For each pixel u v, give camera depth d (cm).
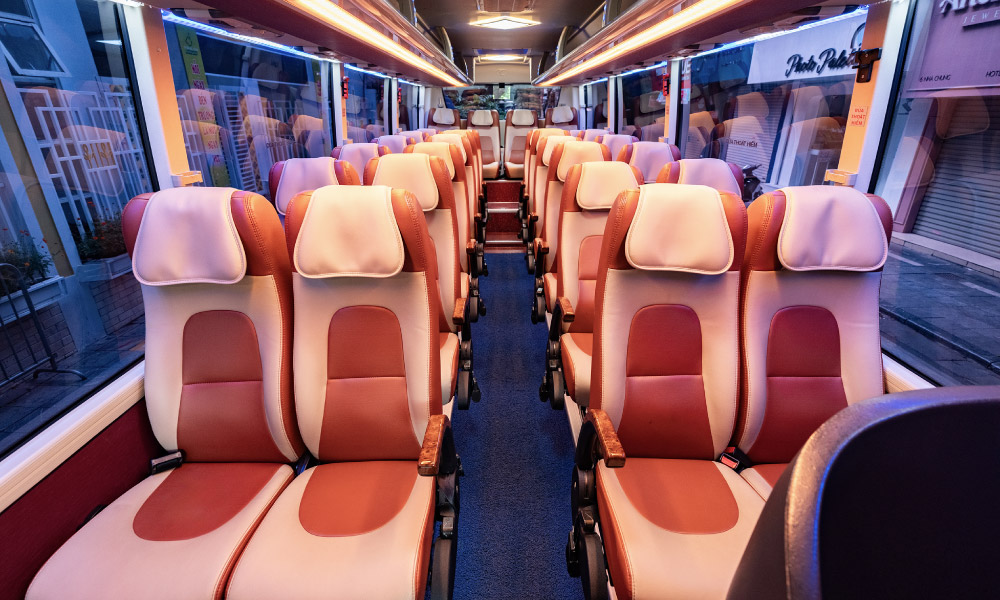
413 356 155
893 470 22
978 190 315
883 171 239
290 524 135
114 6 211
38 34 445
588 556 137
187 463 164
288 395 158
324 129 612
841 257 145
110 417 155
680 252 146
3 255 420
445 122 1028
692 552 125
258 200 149
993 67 201
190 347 157
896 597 22
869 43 228
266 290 153
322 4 246
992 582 23
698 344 158
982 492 22
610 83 823
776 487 24
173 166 238
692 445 161
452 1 633
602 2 633
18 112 438
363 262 145
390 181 247
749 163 733
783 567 20
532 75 1177
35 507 131
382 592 117
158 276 144
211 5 216
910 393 23
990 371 192
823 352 156
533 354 357
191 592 118
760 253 152
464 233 335
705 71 735
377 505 141
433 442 131
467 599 175
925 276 303
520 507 216
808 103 581
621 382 158
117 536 132
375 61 523
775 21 260
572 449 255
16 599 125
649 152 426
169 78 233
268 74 772
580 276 256
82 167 463
